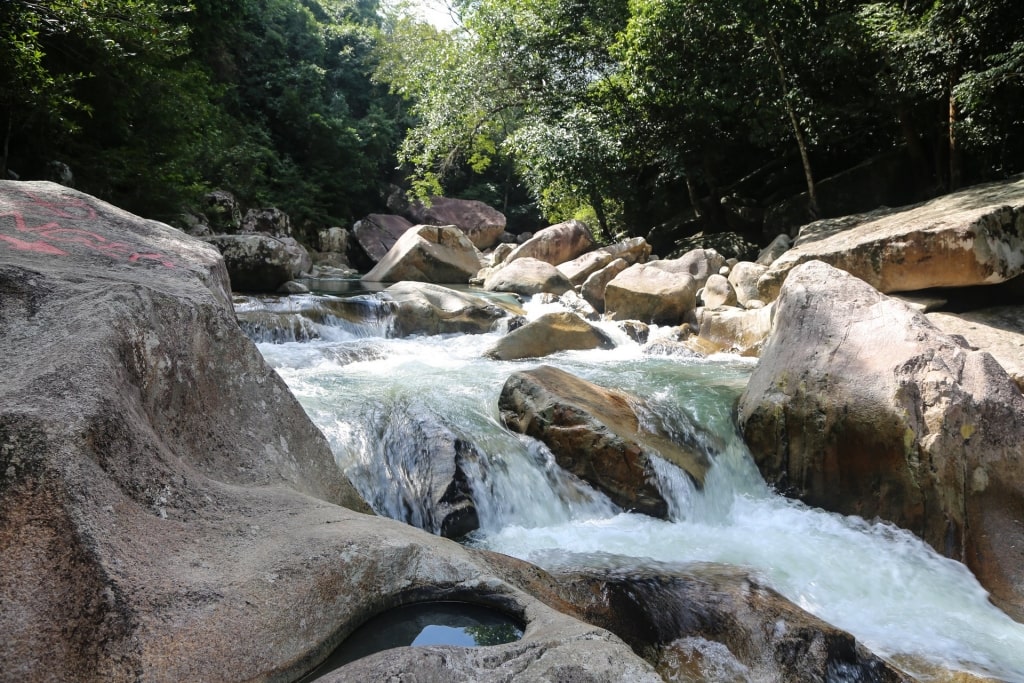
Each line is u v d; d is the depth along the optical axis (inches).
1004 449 226.4
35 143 543.5
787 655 157.8
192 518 109.6
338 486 160.4
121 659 85.6
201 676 87.2
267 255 468.8
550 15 776.9
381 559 109.7
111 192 585.9
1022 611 205.9
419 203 1197.1
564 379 269.9
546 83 792.9
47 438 99.0
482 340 406.6
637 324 443.5
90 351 114.0
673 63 662.5
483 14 789.2
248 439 148.2
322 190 1148.5
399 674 85.8
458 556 120.1
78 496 96.2
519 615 112.2
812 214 656.4
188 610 92.0
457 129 828.6
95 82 545.3
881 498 232.2
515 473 225.0
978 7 501.0
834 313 261.9
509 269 583.8
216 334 153.2
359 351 343.0
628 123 751.7
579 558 195.0
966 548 218.2
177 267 174.6
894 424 229.5
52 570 90.7
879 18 574.2
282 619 96.5
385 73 1330.0
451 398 271.4
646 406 271.7
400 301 421.1
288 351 328.2
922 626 187.8
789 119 670.5
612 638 102.5
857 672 157.1
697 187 855.1
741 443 266.4
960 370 234.4
